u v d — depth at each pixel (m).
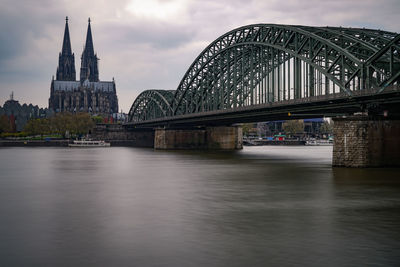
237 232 31.95
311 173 72.25
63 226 34.25
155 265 24.88
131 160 111.25
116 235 31.30
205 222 35.28
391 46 67.50
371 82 74.06
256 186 56.81
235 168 84.69
